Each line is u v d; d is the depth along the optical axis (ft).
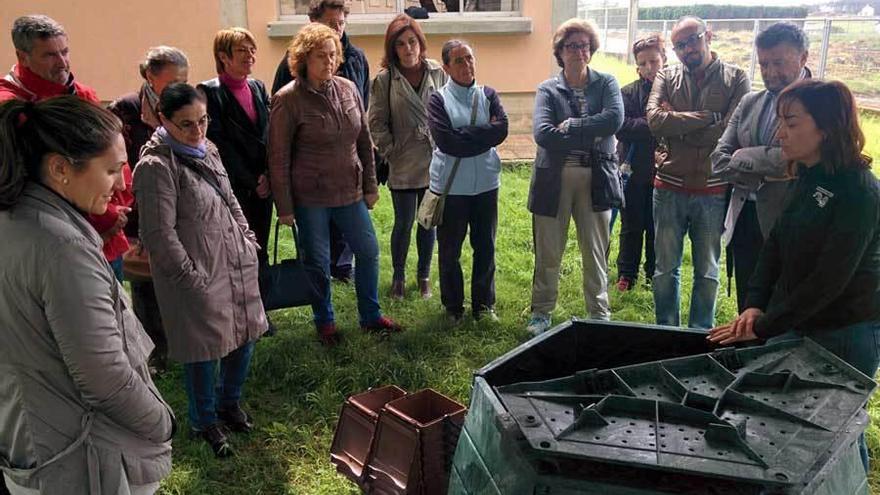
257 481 10.57
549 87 14.15
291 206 13.58
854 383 6.19
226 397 11.64
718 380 6.44
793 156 7.95
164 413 6.58
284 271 13.09
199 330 10.12
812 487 5.07
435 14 28.86
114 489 6.20
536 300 15.21
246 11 27.35
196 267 9.95
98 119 5.70
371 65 28.45
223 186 10.52
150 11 26.99
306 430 11.75
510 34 28.58
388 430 9.27
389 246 20.45
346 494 10.14
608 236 14.75
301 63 12.98
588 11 94.68
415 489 8.92
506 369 7.25
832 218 7.57
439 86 16.29
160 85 13.02
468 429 6.57
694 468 5.06
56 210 5.67
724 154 12.00
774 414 5.79
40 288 5.54
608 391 6.50
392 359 13.70
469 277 18.12
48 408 5.85
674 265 13.99
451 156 14.37
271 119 13.29
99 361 5.72
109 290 5.95
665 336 7.82
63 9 26.55
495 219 15.17
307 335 14.99
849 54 48.85
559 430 5.63
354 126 13.71
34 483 5.93
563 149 13.80
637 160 16.80
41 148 5.54
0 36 26.40
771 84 11.27
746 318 7.94
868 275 7.86
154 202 9.53
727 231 12.25
